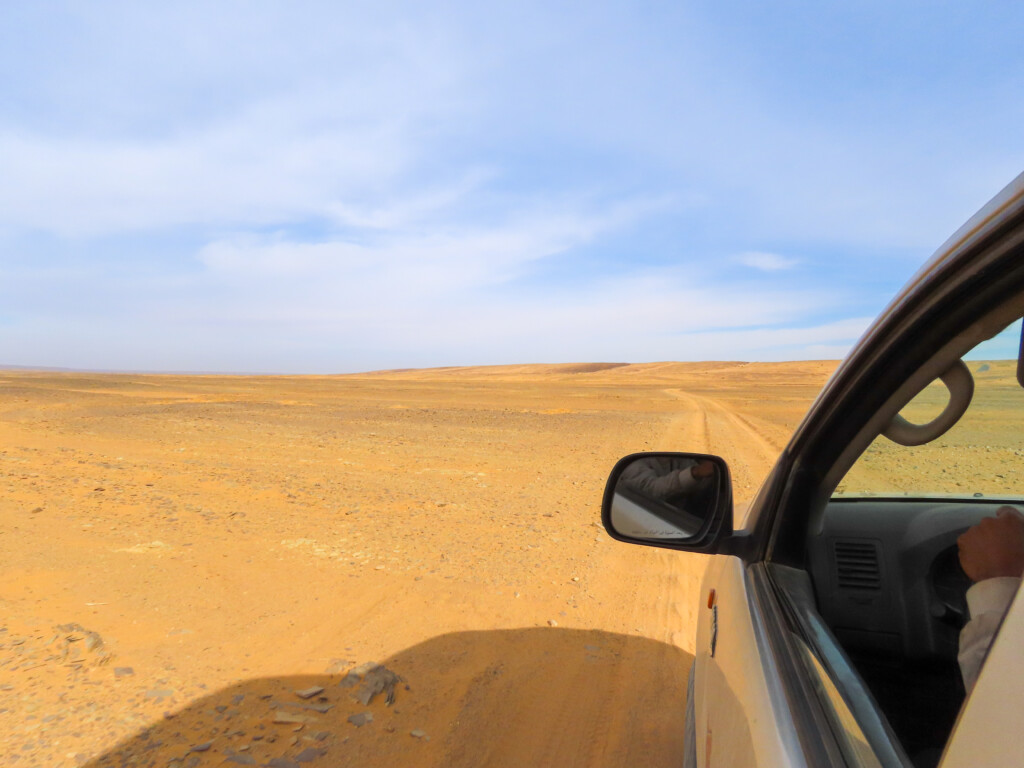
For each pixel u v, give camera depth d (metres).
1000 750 0.72
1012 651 0.78
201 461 12.12
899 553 1.94
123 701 3.70
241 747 3.30
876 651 1.90
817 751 1.17
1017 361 1.18
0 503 8.19
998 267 1.04
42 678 3.91
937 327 1.25
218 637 4.64
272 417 22.70
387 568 6.30
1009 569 1.26
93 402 27.50
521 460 13.46
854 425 1.66
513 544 7.32
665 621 5.30
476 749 3.43
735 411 32.09
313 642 4.64
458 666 4.38
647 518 2.29
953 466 1.41
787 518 1.97
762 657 1.59
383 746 3.40
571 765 3.32
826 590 2.00
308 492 9.64
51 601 5.10
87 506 8.23
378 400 37.28
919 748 1.52
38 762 3.12
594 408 33.41
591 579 6.24
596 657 4.59
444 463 12.84
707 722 2.04
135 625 4.74
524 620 5.21
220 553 6.54
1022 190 0.91
